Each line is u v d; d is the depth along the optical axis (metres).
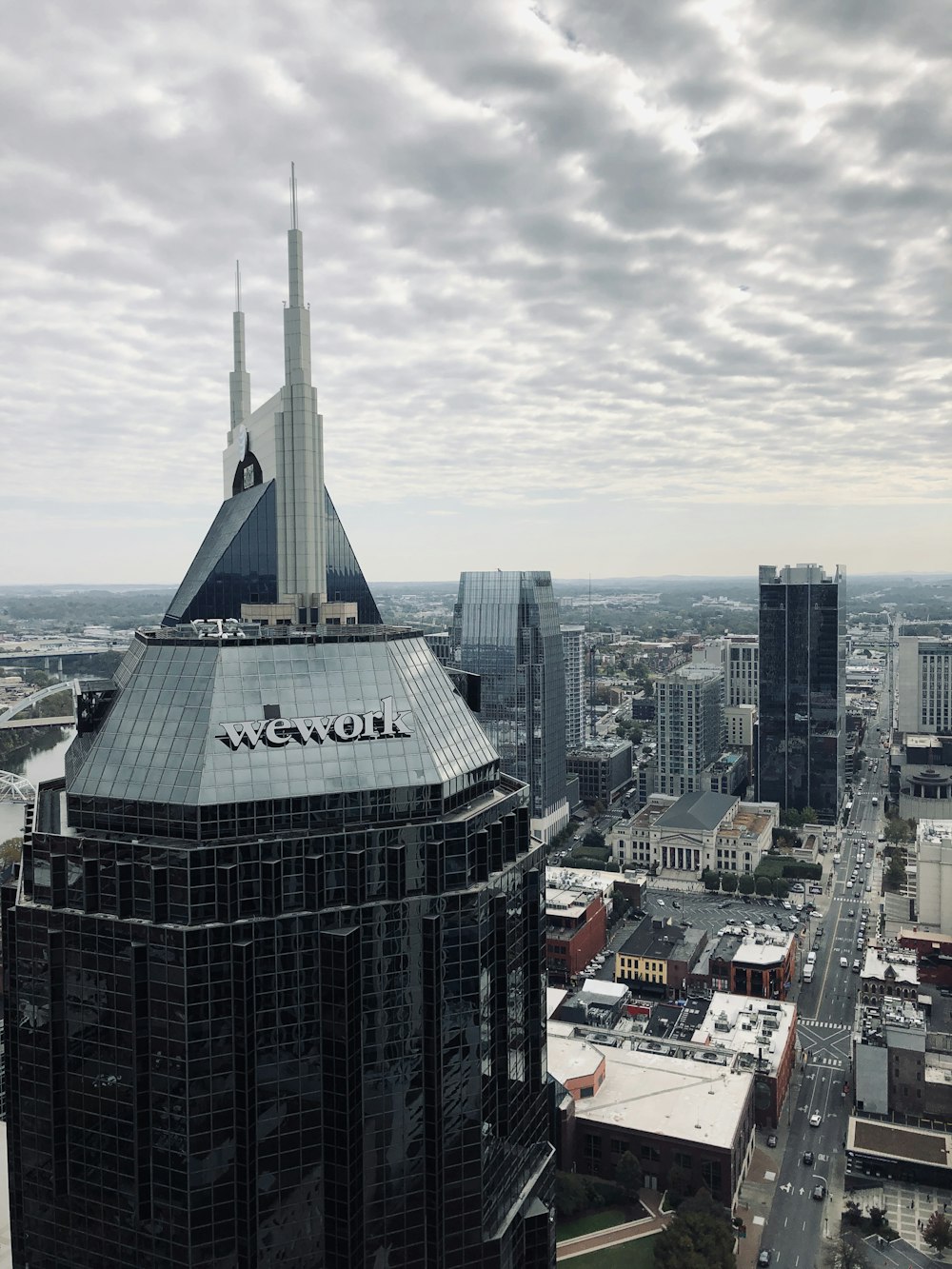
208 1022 109.81
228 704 123.19
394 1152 118.38
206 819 114.88
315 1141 114.31
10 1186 119.19
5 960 117.62
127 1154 111.88
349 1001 112.62
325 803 120.00
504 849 133.75
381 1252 118.19
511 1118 132.38
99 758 123.88
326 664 130.50
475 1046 120.88
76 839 116.94
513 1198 129.75
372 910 116.50
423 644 147.50
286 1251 113.31
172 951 109.12
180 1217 110.06
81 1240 114.56
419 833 120.94
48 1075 114.81
